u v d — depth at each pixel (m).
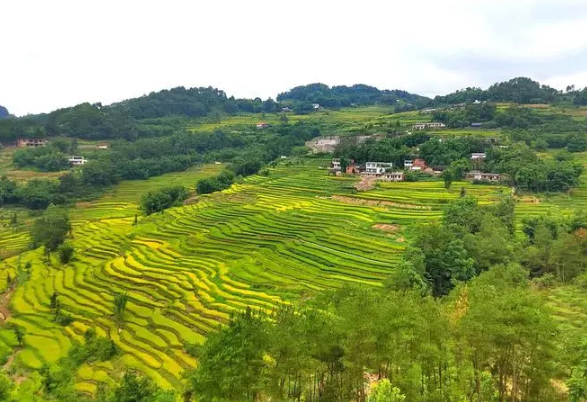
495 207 108.81
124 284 92.00
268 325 39.50
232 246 108.00
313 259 96.06
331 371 41.69
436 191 136.25
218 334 39.03
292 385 45.19
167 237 119.69
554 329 38.75
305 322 40.56
